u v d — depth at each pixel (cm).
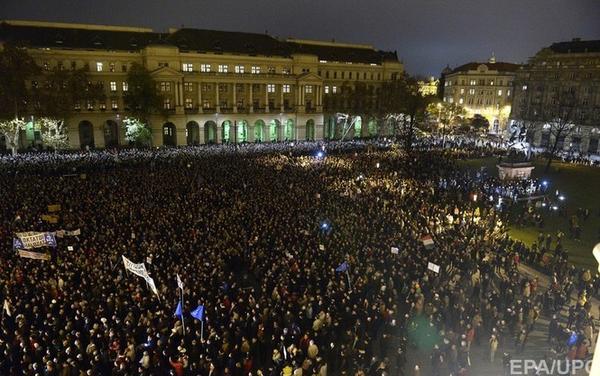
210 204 3531
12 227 2828
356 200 3881
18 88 6312
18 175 4497
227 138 9200
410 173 5447
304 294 2089
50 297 1977
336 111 10025
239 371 1602
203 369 1566
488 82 13500
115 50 8006
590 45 9231
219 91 8681
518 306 2134
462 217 3594
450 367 1770
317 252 2597
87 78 7256
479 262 2666
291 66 9369
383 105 9594
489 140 9619
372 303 2109
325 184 4419
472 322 2044
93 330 1680
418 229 3177
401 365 1780
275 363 1666
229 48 8950
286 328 1822
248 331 1864
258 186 4203
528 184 5075
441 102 11975
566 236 3766
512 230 3875
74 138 7669
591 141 8975
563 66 9494
